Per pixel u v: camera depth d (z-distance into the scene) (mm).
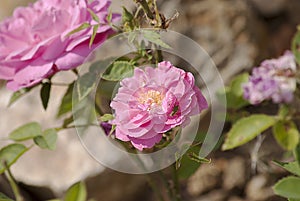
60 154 1123
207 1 1189
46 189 1113
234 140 840
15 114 1163
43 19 758
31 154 1134
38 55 775
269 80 881
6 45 787
